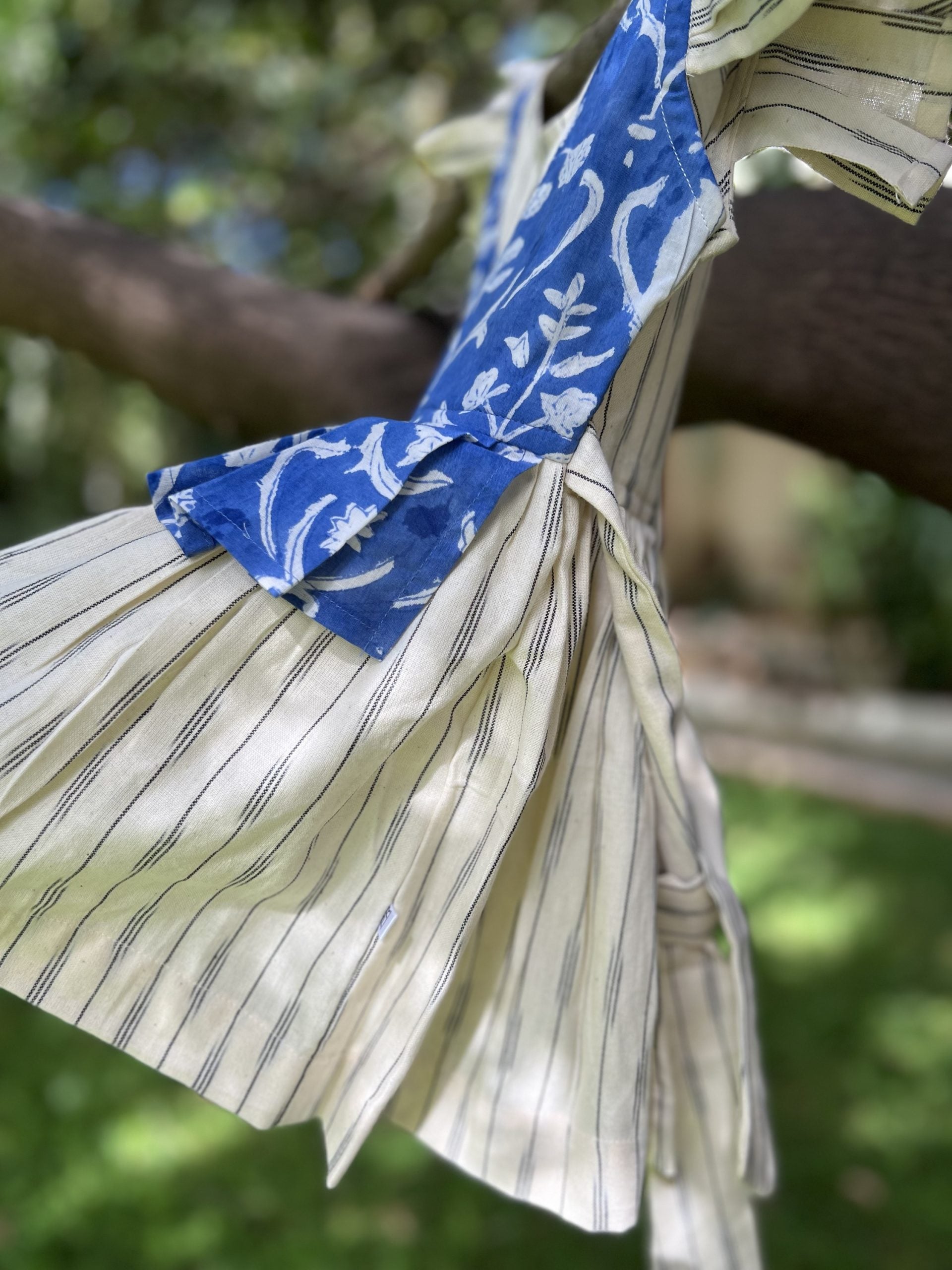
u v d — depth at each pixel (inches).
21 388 83.3
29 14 50.7
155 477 15.6
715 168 15.7
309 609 15.2
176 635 15.1
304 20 52.9
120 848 15.2
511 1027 18.2
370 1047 17.2
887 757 100.5
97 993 16.3
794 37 15.5
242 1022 16.8
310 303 32.9
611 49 15.9
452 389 16.6
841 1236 33.8
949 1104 40.4
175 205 53.5
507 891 18.5
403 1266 32.5
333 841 16.7
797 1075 42.7
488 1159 18.1
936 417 20.9
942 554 122.7
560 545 15.9
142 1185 35.9
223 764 15.4
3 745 14.8
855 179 15.9
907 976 51.2
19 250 34.5
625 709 17.0
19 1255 32.8
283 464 15.8
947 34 14.6
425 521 15.4
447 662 15.4
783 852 71.0
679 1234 18.5
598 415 16.3
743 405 25.2
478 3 52.7
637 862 16.9
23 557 15.7
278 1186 35.9
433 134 25.6
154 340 33.4
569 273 15.5
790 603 153.7
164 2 52.2
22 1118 39.4
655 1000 17.1
